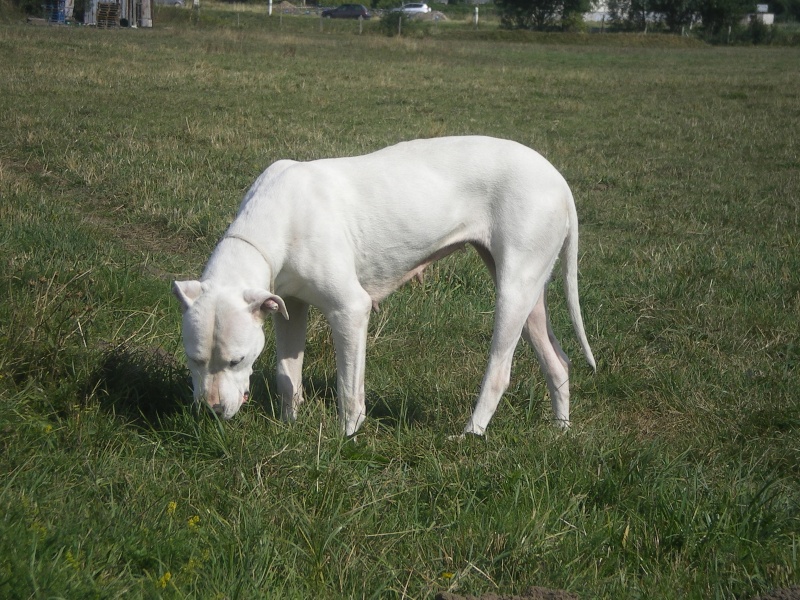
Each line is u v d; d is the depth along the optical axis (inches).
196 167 399.5
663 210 392.5
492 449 162.7
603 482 149.7
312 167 169.3
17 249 245.3
